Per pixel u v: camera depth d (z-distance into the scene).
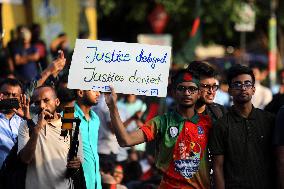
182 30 38.41
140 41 34.75
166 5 36.59
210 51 49.81
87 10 30.70
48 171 13.25
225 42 43.78
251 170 12.95
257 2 39.38
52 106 13.44
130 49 13.21
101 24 40.38
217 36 41.19
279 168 12.81
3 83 15.56
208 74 14.26
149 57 13.20
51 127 13.37
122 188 17.09
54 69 15.50
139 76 13.18
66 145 13.39
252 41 43.53
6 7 25.44
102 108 17.94
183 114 13.07
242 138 12.99
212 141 12.99
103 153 17.92
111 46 13.20
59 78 15.72
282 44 43.28
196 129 12.99
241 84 13.04
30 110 14.43
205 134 13.04
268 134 13.08
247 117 13.09
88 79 13.15
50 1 27.25
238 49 43.62
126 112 20.58
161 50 13.22
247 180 12.94
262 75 26.20
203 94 14.27
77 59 13.16
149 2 38.12
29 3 26.92
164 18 36.72
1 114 14.89
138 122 19.50
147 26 40.06
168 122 13.02
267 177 13.03
